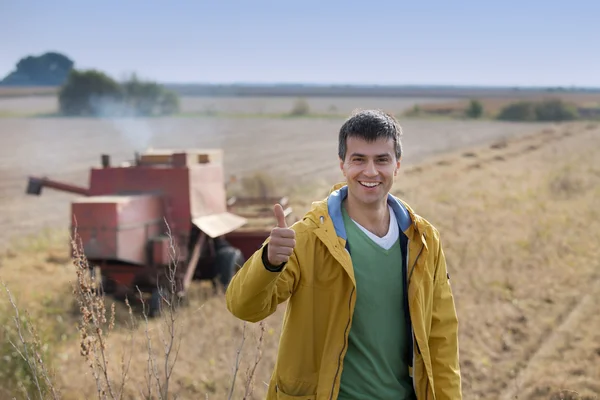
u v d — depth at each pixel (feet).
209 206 33.35
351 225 9.62
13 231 50.37
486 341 26.12
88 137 167.53
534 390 21.66
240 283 8.93
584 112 348.38
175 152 32.22
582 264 38.19
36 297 25.50
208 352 21.52
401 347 9.70
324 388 9.27
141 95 299.38
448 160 100.12
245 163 109.09
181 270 29.63
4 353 17.76
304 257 9.33
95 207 27.71
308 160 114.83
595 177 76.64
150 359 11.55
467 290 32.32
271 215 39.81
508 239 43.52
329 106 478.18
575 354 24.95
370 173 9.37
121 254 27.73
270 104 493.77
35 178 34.12
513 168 89.04
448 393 9.98
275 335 22.77
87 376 18.47
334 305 9.33
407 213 9.81
